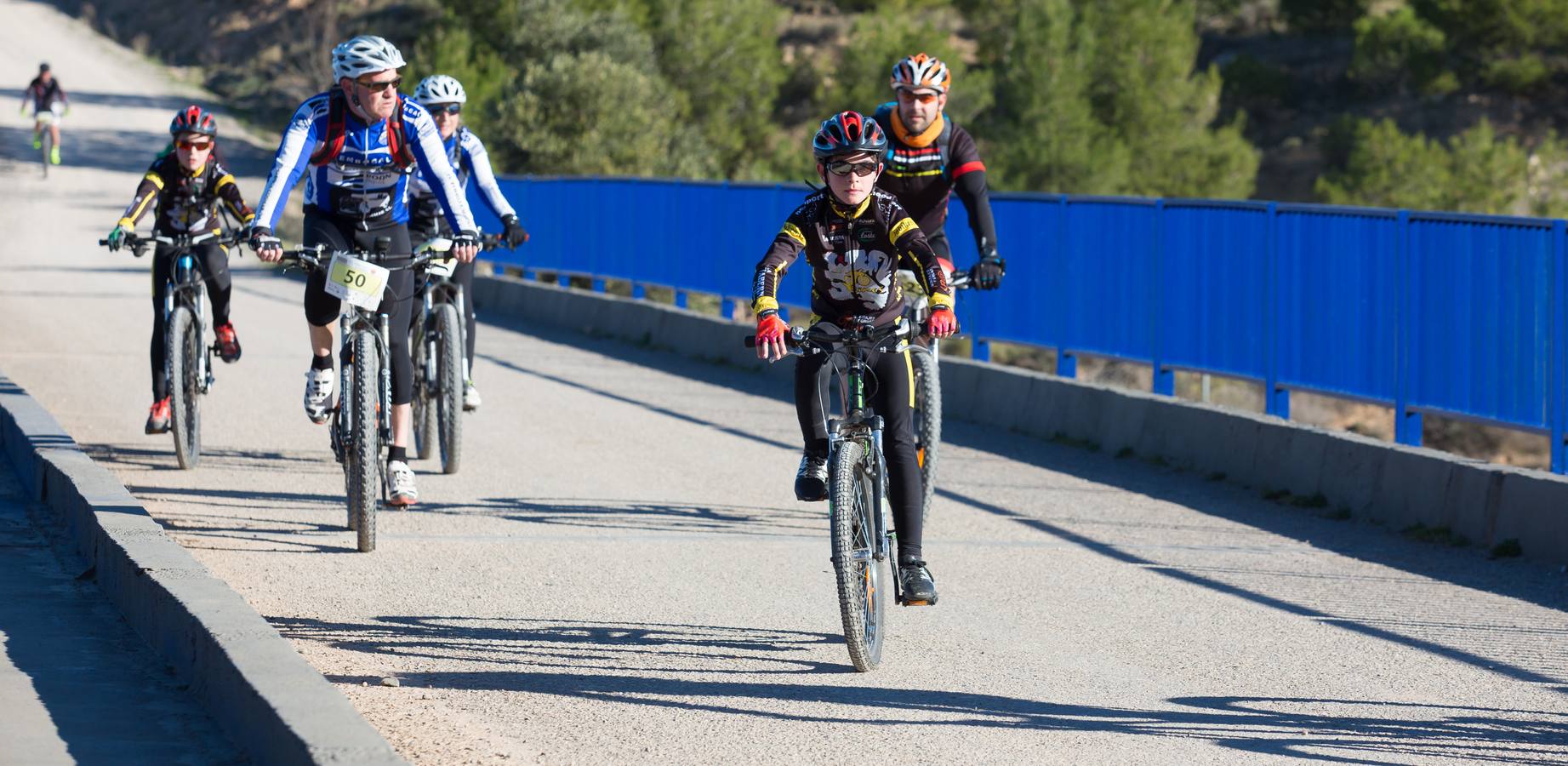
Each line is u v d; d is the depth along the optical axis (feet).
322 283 55.67
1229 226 85.51
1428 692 41.11
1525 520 58.65
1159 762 35.06
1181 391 163.63
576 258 171.83
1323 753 35.83
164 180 68.69
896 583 43.45
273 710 32.22
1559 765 35.22
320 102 54.24
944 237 61.77
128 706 37.22
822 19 514.27
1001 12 461.78
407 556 54.95
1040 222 101.86
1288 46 476.13
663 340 134.82
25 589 48.03
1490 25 395.96
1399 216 73.36
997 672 42.42
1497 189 322.34
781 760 34.83
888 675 42.01
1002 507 67.72
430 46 393.50
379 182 55.52
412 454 76.89
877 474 42.93
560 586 51.16
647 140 336.70
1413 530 62.69
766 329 41.06
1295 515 67.26
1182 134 374.84
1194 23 489.26
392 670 41.52
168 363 70.03
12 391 76.48
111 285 180.65
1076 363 99.14
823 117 441.27
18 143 383.04
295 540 56.90
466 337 74.54
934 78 58.90
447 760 34.24
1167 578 54.54
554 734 36.47
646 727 37.14
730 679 41.27
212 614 38.96
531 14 394.93
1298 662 43.88
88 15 566.77
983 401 96.32
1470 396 69.21
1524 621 49.01
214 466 71.20
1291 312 81.00
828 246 42.34
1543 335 65.16
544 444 80.84
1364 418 200.85
